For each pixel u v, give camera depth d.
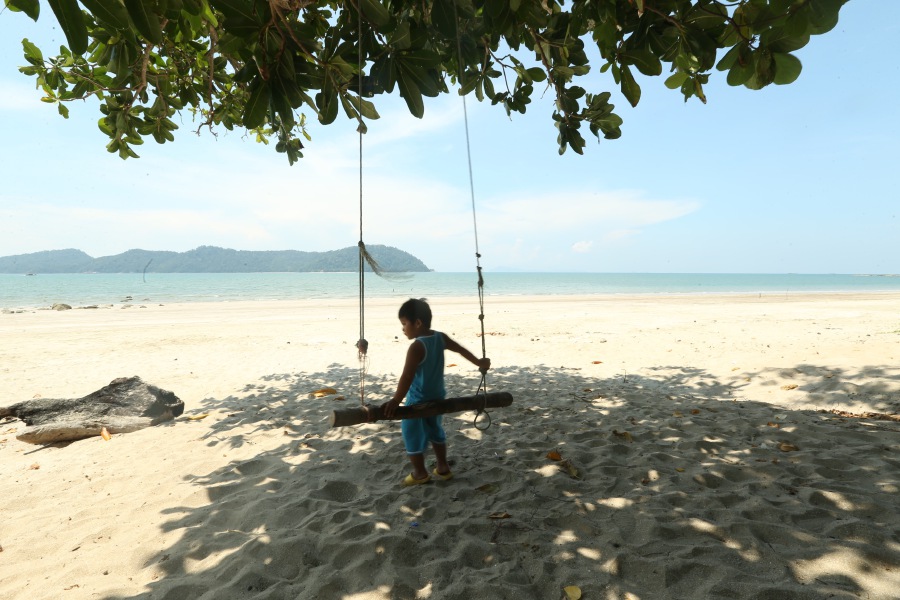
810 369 7.88
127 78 5.32
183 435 5.41
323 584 2.57
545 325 17.34
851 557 2.56
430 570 2.67
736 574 2.47
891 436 4.58
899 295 41.38
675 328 15.20
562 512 3.26
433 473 3.95
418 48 3.39
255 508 3.48
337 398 7.03
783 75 2.79
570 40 4.32
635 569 2.60
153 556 2.99
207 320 21.45
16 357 11.58
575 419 5.59
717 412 5.84
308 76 3.46
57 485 4.22
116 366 10.44
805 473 3.76
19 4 2.12
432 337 3.52
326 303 36.56
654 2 3.09
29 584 2.76
